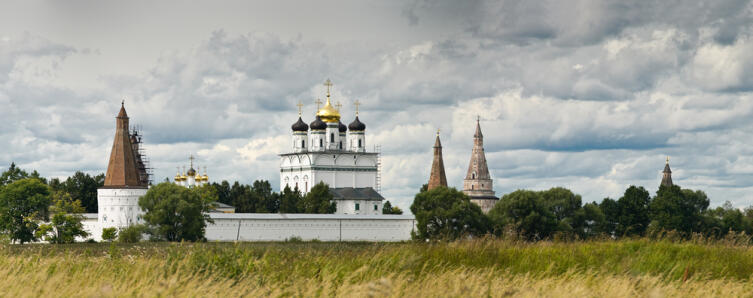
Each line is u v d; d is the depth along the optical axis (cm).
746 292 3050
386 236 15225
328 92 19788
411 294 2545
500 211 12662
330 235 14738
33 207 13425
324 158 19050
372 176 19438
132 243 11912
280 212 17012
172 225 12781
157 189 13125
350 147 19788
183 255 3097
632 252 3641
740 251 3672
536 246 3656
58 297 2558
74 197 17362
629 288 2822
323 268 2959
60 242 12794
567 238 4000
